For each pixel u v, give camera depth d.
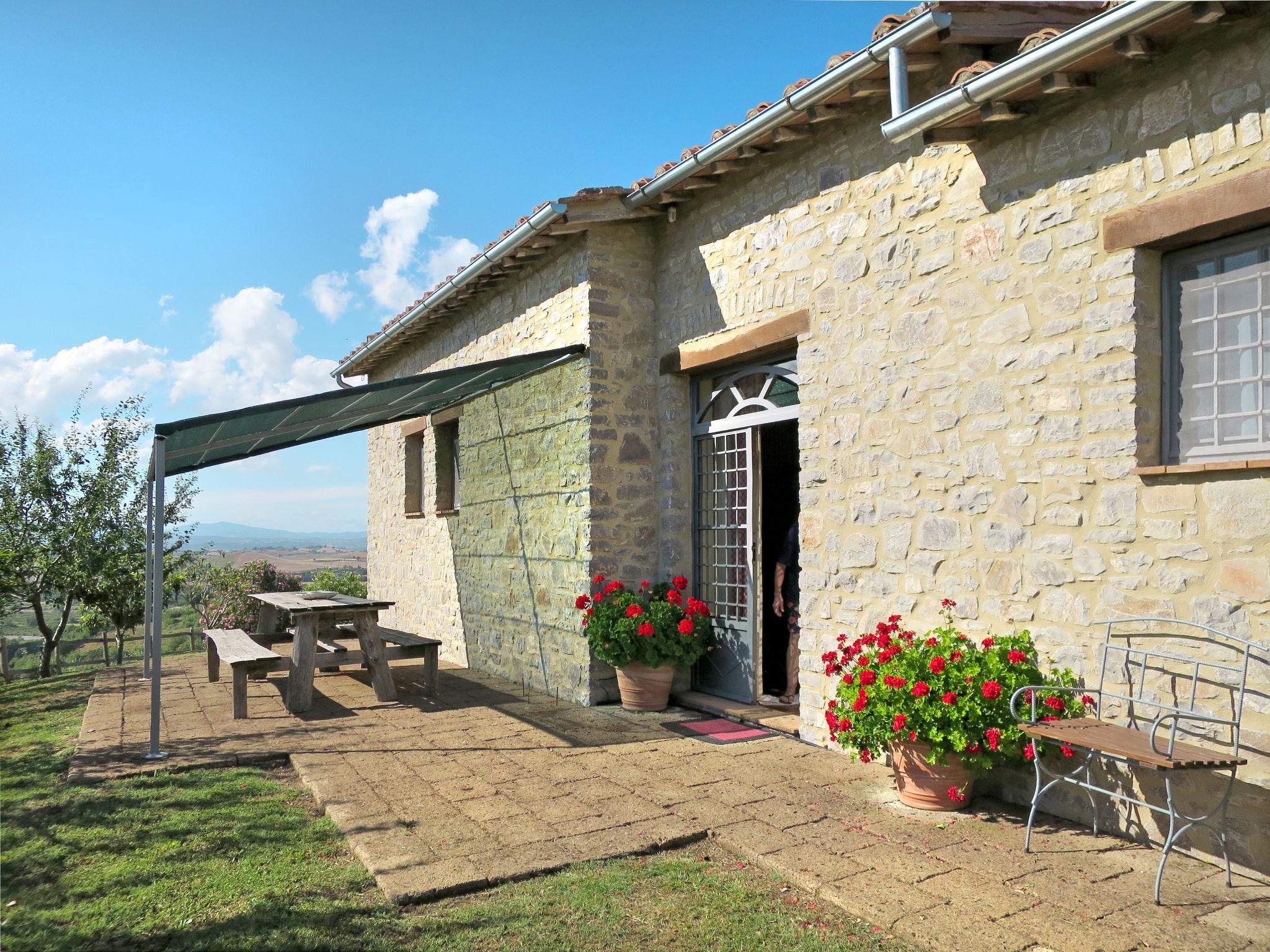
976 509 4.18
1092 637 3.67
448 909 2.99
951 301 4.32
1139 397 3.53
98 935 2.78
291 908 2.97
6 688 8.54
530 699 6.81
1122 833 3.60
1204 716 3.00
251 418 5.40
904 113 3.97
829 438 5.06
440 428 9.80
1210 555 3.27
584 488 6.48
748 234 5.73
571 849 3.48
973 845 3.50
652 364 6.74
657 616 6.07
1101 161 3.66
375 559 12.34
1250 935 2.72
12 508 9.91
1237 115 3.21
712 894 3.11
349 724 5.89
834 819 3.83
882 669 4.04
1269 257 3.26
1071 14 4.13
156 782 4.53
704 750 5.07
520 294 7.65
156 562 5.06
